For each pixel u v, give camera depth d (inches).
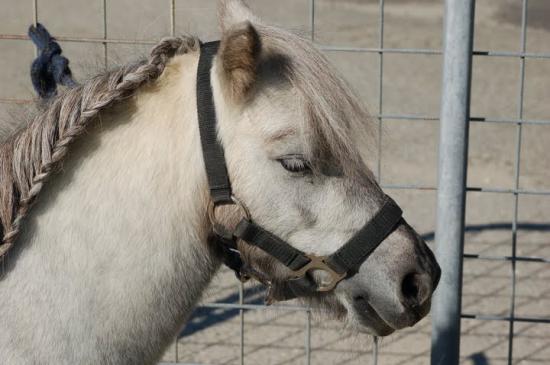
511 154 431.2
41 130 126.7
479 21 712.4
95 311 128.6
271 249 129.6
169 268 130.3
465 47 180.2
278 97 123.9
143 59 134.2
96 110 125.1
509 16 727.1
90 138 128.5
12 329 127.7
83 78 149.1
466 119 183.3
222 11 137.3
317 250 129.6
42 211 128.0
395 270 130.3
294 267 130.9
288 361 252.8
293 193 126.0
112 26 599.5
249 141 124.5
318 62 125.4
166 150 127.8
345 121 124.5
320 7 741.3
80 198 127.7
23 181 126.6
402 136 450.3
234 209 127.7
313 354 257.1
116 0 678.5
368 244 129.6
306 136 122.4
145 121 128.6
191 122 127.5
